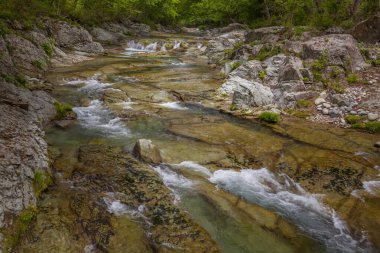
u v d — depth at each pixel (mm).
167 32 45219
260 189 6887
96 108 11836
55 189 6094
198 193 6496
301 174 7613
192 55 25938
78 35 24141
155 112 11680
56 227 4973
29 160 6047
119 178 6812
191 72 18656
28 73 14969
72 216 5332
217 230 5426
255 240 5262
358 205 6461
